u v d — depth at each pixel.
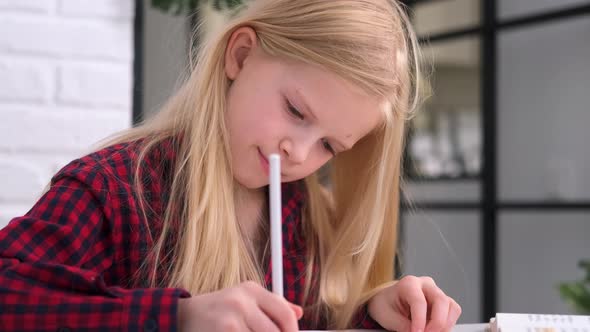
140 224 0.82
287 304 0.59
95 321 0.59
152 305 0.59
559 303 2.25
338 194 1.01
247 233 0.94
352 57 0.78
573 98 2.21
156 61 1.63
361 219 0.96
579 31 2.18
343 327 0.92
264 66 0.81
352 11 0.82
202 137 0.85
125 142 0.89
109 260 0.79
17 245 0.67
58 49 1.21
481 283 2.54
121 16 1.25
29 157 1.18
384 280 1.00
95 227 0.76
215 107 0.85
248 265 0.89
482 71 2.37
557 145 2.26
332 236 1.01
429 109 2.71
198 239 0.84
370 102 0.79
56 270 0.62
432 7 2.62
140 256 0.81
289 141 0.78
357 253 0.96
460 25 2.54
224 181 0.85
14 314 0.60
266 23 0.85
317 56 0.77
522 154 2.36
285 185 1.01
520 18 2.15
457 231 2.67
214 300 0.59
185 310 0.59
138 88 1.32
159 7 1.46
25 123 1.18
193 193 0.84
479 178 2.56
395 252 1.10
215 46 0.87
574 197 2.21
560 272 2.24
